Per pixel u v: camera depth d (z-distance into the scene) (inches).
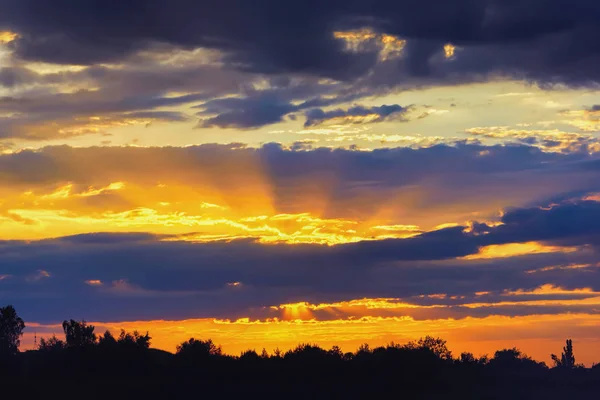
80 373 3467.0
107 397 3186.5
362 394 3435.0
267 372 3531.0
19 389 3235.7
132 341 3698.3
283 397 3304.6
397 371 3614.7
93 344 3693.4
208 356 3671.3
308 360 3619.6
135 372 3501.5
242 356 3678.6
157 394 3265.3
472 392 3580.2
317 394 3385.8
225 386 3371.1
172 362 3641.7
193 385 3378.4
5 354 3730.3
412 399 3454.7
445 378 3700.8
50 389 3272.6
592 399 3646.7
